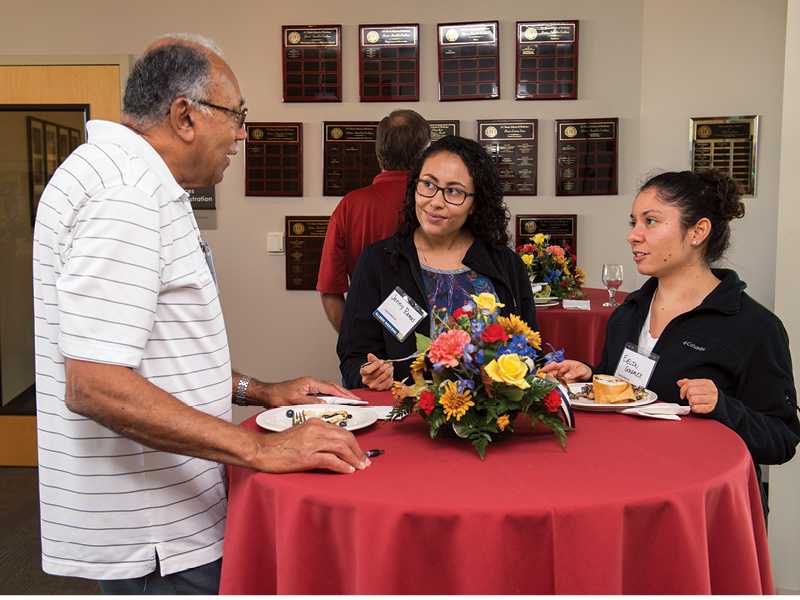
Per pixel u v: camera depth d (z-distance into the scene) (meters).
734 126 3.48
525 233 3.69
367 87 3.62
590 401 1.46
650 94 3.57
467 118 3.65
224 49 3.64
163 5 3.59
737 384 1.48
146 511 1.15
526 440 1.21
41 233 1.09
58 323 1.10
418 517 0.92
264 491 1.05
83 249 0.99
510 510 0.90
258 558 1.10
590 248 3.68
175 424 1.02
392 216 2.49
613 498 0.93
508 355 1.11
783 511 2.12
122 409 0.99
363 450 1.16
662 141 3.58
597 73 3.59
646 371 1.55
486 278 1.75
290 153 3.67
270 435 1.10
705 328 1.51
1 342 3.45
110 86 3.51
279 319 3.76
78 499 1.13
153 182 1.08
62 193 1.05
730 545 1.06
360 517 0.94
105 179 1.03
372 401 1.50
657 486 0.98
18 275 3.45
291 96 3.63
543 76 3.58
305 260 3.71
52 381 1.13
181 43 1.17
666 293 1.61
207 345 1.19
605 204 3.65
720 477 1.03
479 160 1.68
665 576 0.97
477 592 0.91
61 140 3.53
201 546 1.21
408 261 1.75
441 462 1.09
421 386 1.21
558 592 0.91
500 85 3.61
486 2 3.58
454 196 1.65
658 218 1.54
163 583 1.19
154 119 1.15
